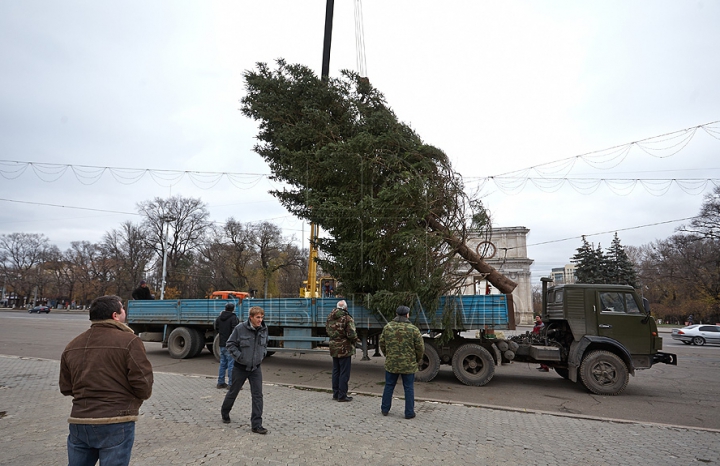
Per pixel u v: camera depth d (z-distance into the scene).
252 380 5.73
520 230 51.50
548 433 6.00
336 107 12.95
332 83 12.96
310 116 12.24
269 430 5.69
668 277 50.62
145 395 3.08
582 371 9.45
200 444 5.07
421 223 11.52
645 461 4.97
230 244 51.41
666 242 52.19
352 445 5.18
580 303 9.98
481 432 5.93
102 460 2.92
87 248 71.62
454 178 12.16
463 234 11.61
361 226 11.05
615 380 9.34
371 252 10.77
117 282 58.75
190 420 6.11
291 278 50.06
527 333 11.14
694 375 12.26
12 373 9.69
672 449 5.43
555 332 10.68
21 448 4.87
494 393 9.36
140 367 3.04
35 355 13.39
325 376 11.09
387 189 10.86
